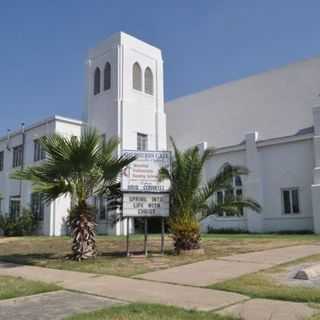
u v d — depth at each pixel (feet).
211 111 118.21
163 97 118.93
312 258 40.81
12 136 123.54
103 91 111.14
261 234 85.87
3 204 124.16
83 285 30.58
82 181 46.91
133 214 48.14
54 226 101.55
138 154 48.80
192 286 29.17
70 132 107.34
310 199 86.17
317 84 97.14
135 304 23.40
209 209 50.19
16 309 23.26
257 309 22.13
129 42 111.14
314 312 21.21
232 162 100.53
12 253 56.49
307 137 87.25
